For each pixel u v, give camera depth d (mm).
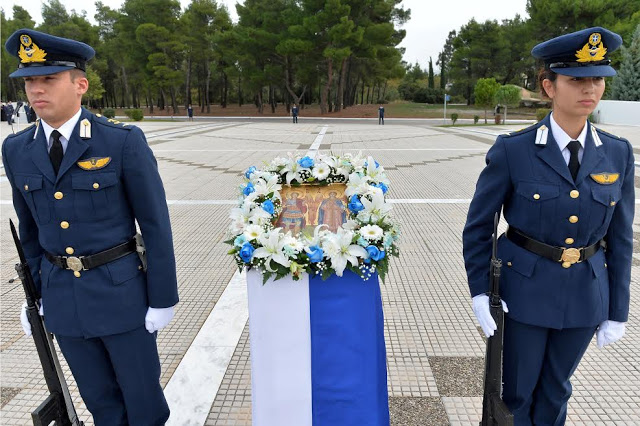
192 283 4504
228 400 2820
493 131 21375
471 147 14906
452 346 3379
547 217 2002
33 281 2201
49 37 1883
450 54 72062
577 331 2084
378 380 2240
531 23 41406
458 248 5383
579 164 1992
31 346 3490
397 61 41219
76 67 1982
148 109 56562
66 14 54688
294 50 34625
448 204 7371
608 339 2129
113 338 2145
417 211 6980
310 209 2320
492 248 2166
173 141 17172
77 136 2031
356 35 33062
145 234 2176
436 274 4645
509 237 2170
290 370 2154
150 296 2203
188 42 44281
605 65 1854
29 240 2242
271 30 39500
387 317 3791
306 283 2080
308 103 57844
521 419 2270
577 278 2029
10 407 2826
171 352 3334
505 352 2221
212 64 48844
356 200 2244
